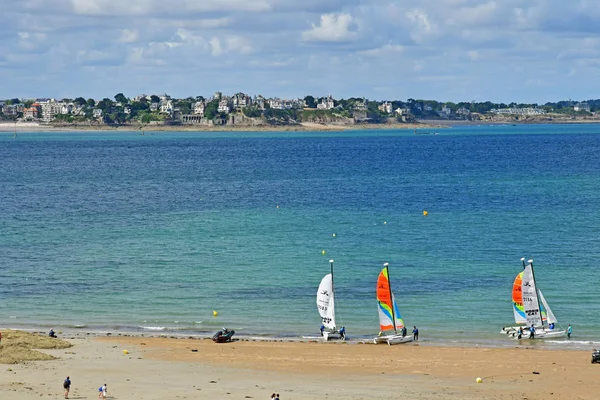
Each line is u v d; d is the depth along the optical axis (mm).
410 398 62094
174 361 73750
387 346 80188
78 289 105562
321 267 116625
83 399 60531
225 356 75750
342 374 69375
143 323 90312
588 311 92250
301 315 93000
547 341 81875
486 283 105312
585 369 70562
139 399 60938
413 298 98438
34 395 61125
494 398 62094
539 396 62719
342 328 84000
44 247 134250
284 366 72250
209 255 126188
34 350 76000
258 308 96000
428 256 122688
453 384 66062
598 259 118438
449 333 84875
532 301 84812
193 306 97000
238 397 61844
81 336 84250
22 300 100188
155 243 137000
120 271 115688
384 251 127000
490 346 80125
